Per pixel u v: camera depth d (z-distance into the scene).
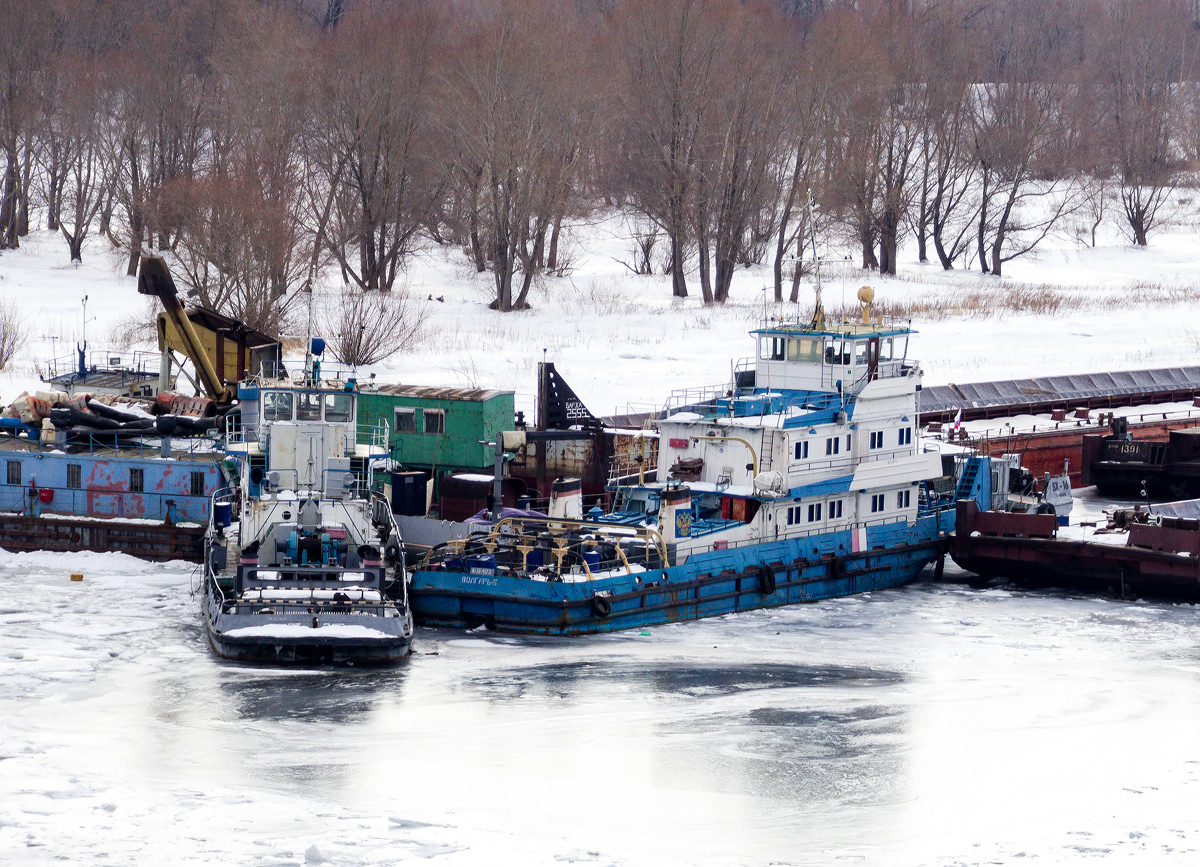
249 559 124.88
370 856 76.75
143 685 109.69
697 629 132.38
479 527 139.38
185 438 161.75
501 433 146.12
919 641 130.50
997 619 139.25
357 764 93.94
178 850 76.69
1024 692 114.56
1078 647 129.12
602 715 106.12
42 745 95.00
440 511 158.75
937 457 153.62
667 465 147.62
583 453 165.75
